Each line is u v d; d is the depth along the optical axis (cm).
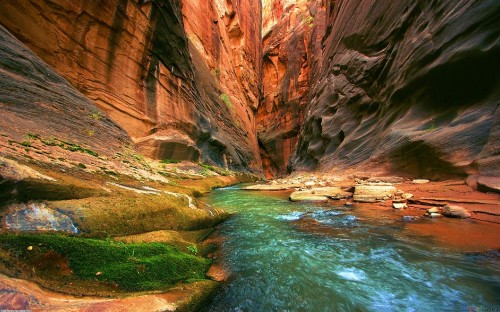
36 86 821
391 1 1639
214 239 532
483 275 338
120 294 261
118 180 666
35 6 1063
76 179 466
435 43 1081
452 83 988
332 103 2286
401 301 304
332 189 1022
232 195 1210
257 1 5338
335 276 364
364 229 553
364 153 1476
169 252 388
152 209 483
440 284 329
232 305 296
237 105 3784
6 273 224
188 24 2905
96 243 331
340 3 2717
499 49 813
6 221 295
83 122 924
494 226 488
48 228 323
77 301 227
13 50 822
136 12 1487
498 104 770
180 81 1955
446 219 555
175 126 1758
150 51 1617
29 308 192
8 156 423
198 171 1653
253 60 4719
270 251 461
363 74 1791
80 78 1220
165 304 258
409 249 431
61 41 1153
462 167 775
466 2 976
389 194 809
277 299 311
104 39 1331
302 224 635
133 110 1465
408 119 1190
